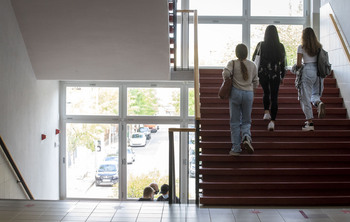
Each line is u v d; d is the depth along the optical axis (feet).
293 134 19.04
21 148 23.40
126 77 25.88
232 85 17.38
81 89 30.17
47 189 28.04
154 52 23.85
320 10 27.76
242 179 17.37
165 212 15.61
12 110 22.02
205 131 18.95
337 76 24.06
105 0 20.38
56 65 24.75
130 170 30.30
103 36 22.58
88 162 30.53
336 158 17.94
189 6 30.19
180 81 29.25
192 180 30.25
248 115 17.47
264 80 18.79
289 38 30.30
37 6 20.97
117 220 14.78
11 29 21.49
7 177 20.02
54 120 29.22
